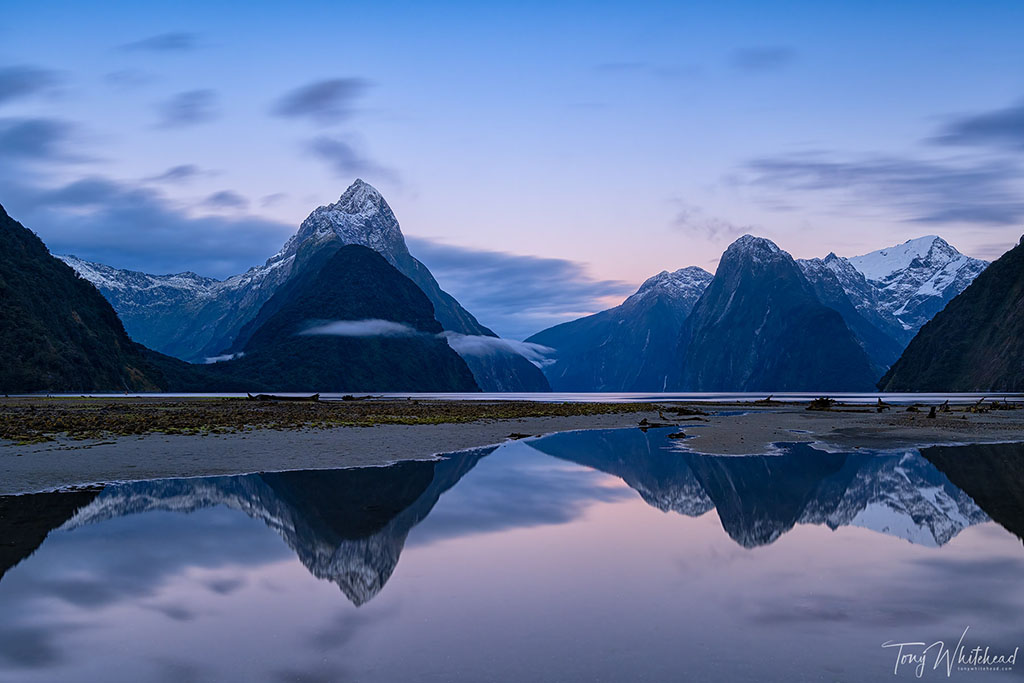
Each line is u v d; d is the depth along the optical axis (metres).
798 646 9.41
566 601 11.39
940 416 68.06
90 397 119.81
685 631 10.01
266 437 39.59
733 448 37.25
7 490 22.41
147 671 8.68
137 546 15.23
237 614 10.80
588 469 29.02
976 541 15.92
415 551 14.92
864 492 23.00
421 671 8.62
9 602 11.42
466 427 51.22
